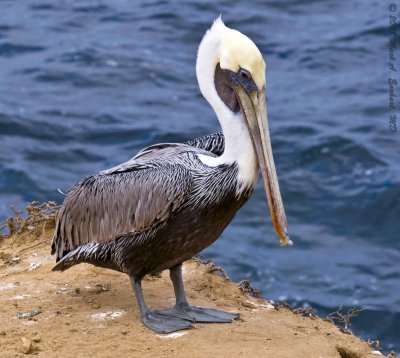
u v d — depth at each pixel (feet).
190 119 75.46
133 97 79.05
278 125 75.61
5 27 92.43
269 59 89.61
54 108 75.25
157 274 32.04
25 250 33.86
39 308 28.89
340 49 90.89
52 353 25.88
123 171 28.25
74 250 28.76
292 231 61.67
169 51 88.33
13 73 82.07
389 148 71.92
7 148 68.54
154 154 29.09
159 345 26.35
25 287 30.68
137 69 83.71
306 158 70.18
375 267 57.93
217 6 99.30
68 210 28.60
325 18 98.68
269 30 95.20
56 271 31.68
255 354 25.71
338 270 57.36
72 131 71.97
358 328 52.24
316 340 27.22
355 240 61.11
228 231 60.85
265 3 101.09
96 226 27.96
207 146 29.60
